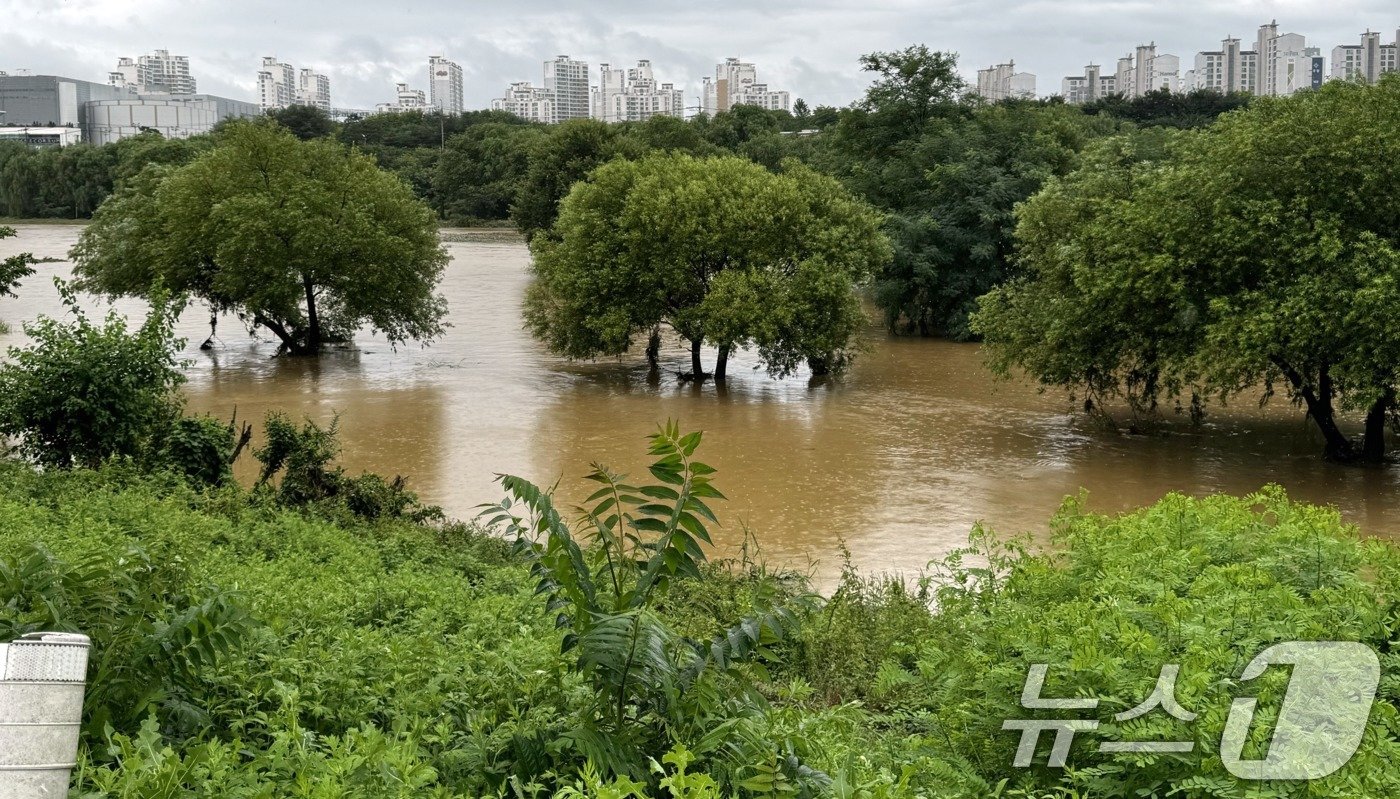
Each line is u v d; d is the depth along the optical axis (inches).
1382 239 967.0
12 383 733.9
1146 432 1203.2
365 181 1758.1
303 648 250.1
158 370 772.0
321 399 1374.3
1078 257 1123.9
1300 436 1178.6
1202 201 1046.4
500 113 6889.8
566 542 210.7
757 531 818.8
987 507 892.0
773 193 1535.4
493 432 1182.3
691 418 1277.1
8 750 123.0
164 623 212.2
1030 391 1470.2
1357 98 1054.4
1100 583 299.9
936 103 2487.7
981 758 226.7
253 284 1678.2
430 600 383.9
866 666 360.8
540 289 1632.6
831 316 1528.1
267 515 623.2
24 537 383.9
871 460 1067.3
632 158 3474.4
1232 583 279.1
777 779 175.0
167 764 150.6
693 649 219.0
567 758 197.2
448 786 181.8
